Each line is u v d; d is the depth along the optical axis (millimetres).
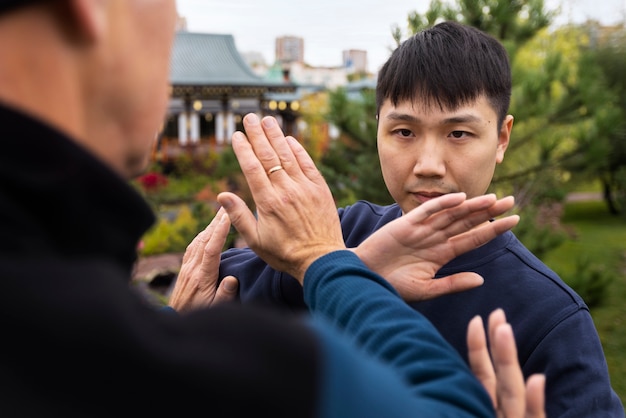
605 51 12891
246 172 864
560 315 946
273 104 29031
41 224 439
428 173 983
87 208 451
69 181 436
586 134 4258
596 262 9883
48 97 459
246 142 894
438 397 546
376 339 603
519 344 944
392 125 1020
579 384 903
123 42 498
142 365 403
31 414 398
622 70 12445
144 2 518
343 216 1259
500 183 4602
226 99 28297
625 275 8789
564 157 4371
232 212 863
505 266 1002
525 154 4598
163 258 9820
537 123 4379
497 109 1019
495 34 4242
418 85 977
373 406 447
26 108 451
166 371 404
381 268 816
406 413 465
